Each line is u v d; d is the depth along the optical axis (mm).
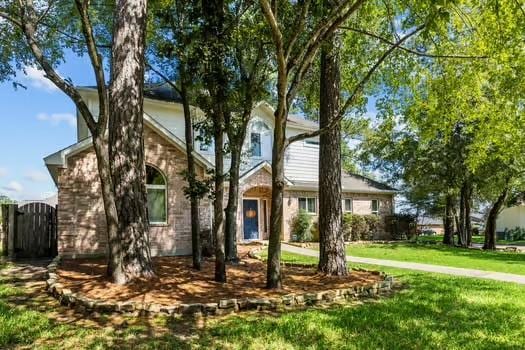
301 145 23578
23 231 13242
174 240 13578
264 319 6047
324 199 9648
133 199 7816
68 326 5578
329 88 9617
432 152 22734
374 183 27703
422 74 11391
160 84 15266
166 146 13719
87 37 7379
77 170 12359
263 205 21578
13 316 5973
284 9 8562
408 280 9742
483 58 9281
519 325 5898
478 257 15977
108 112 8328
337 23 6852
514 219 42031
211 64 8438
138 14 8039
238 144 10562
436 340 5172
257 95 9641
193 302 6562
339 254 9531
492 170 21219
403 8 9000
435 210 26422
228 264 11453
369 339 5160
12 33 11297
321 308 6855
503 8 7367
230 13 9164
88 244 12281
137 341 5043
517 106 10852
